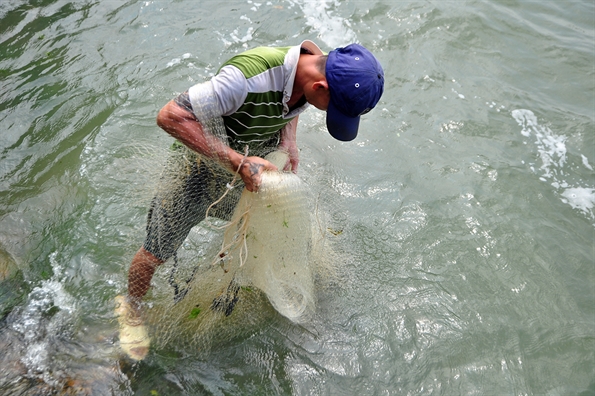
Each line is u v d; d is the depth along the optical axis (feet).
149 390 8.87
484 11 19.63
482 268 11.55
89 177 12.37
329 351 9.74
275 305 9.39
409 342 10.02
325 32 17.88
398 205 12.69
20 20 17.25
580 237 12.60
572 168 14.34
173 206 8.80
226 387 9.07
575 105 16.40
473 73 17.15
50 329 9.49
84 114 14.15
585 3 20.66
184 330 9.63
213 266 9.67
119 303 9.84
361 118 15.15
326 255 10.63
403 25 18.56
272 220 8.43
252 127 8.07
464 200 13.01
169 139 13.20
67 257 10.71
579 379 9.87
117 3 18.19
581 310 11.04
